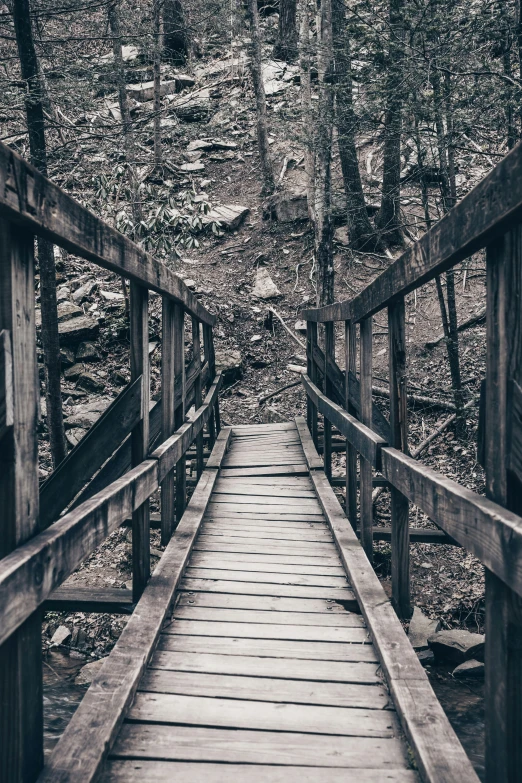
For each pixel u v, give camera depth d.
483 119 6.34
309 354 8.83
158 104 13.40
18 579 1.64
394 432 3.61
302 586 3.90
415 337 10.67
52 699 4.50
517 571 1.50
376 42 6.77
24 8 6.24
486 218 1.74
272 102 16.94
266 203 14.45
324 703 2.57
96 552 7.01
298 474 7.08
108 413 3.48
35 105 6.39
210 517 5.51
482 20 6.12
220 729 2.38
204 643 3.11
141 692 2.63
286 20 17.97
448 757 2.07
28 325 1.86
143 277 3.34
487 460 1.89
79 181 11.55
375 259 12.82
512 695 1.68
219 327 12.24
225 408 10.97
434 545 6.88
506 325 1.71
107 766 2.14
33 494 1.91
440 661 5.16
